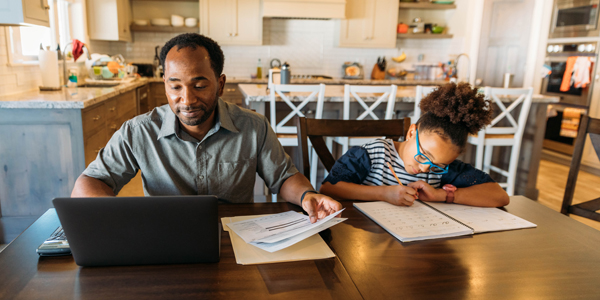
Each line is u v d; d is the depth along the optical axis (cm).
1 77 255
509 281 78
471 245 93
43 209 240
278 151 127
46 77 298
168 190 118
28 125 229
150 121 115
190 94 95
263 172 127
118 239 76
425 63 579
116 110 329
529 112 336
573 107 443
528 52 491
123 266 78
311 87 276
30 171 234
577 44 432
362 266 81
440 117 116
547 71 470
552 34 464
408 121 162
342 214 110
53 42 364
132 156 115
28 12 220
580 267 85
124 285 72
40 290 70
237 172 122
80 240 75
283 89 275
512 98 315
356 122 158
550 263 86
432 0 564
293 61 566
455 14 570
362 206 115
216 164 120
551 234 102
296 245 89
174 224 75
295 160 312
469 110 113
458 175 134
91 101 241
